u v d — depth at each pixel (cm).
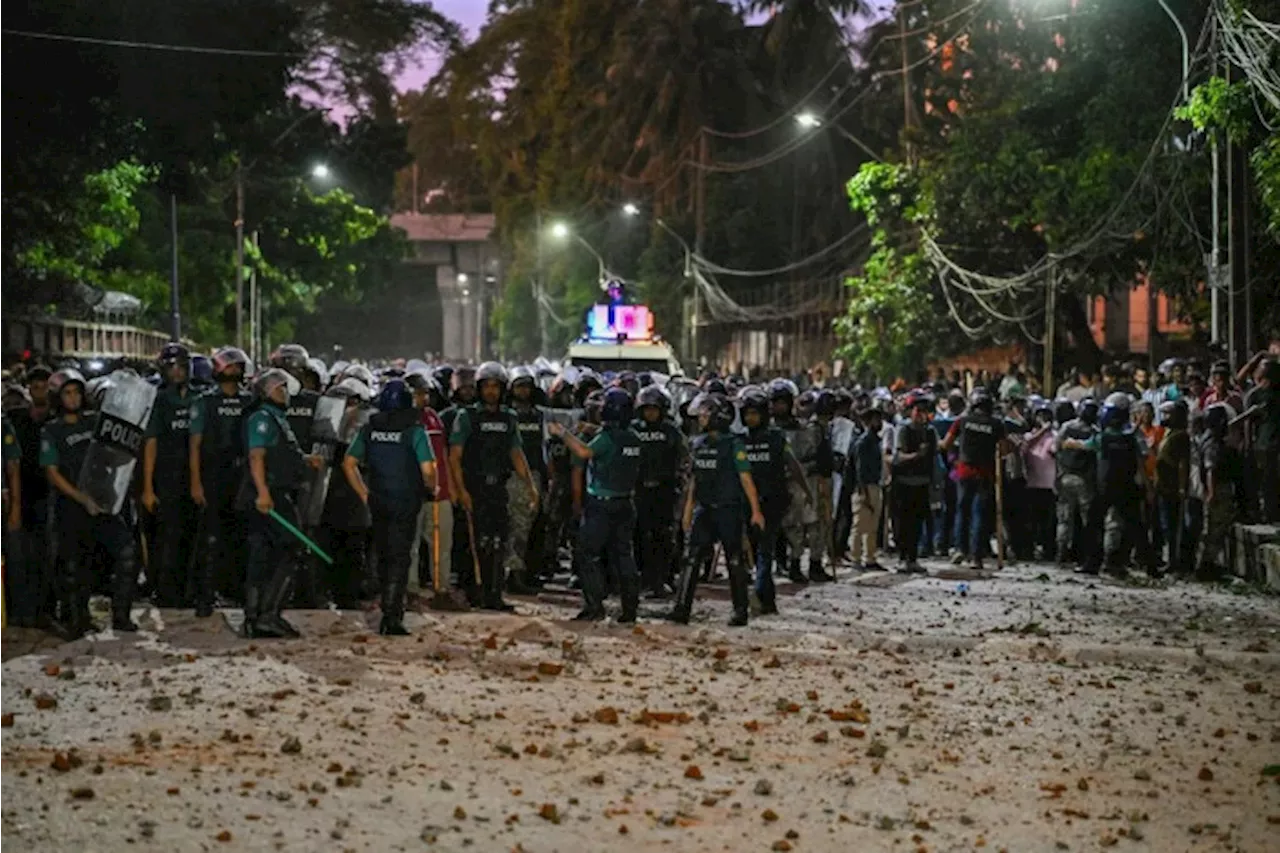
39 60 2811
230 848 661
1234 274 2048
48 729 871
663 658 1158
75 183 3170
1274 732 949
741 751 862
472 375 1411
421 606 1392
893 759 862
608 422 1323
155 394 1264
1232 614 1484
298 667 1065
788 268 6097
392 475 1216
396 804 738
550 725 918
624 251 7956
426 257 12631
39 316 3772
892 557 2033
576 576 1581
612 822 721
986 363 4334
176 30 3019
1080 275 3331
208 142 3322
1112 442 1784
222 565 1370
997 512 1891
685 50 6919
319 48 4281
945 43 4141
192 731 873
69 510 1183
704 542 1345
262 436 1175
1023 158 3397
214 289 5478
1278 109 1909
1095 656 1217
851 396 2020
